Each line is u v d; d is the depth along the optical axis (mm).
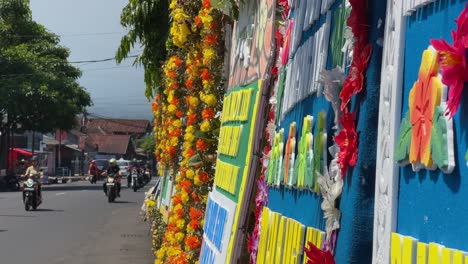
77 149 68875
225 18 5652
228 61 5676
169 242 7117
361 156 1936
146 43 9609
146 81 10633
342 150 2070
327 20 2488
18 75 34875
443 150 1462
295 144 2883
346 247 1957
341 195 2096
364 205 1922
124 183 48875
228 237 3941
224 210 4258
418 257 1560
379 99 1902
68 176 56188
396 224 1726
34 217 19078
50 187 40219
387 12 1856
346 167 2047
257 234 3615
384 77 1847
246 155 3904
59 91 35969
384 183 1800
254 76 4172
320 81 2318
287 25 3422
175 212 6379
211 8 5648
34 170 22094
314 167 2451
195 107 6051
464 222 1383
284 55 3404
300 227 2574
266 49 3846
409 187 1660
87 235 14344
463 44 1390
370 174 1923
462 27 1395
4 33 36844
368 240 1912
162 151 11523
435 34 1567
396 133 1744
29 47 37031
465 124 1399
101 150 79938
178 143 7746
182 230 6203
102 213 20531
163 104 10609
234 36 5293
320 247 2279
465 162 1393
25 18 37531
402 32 1752
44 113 35562
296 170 2762
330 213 2133
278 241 2977
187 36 6355
